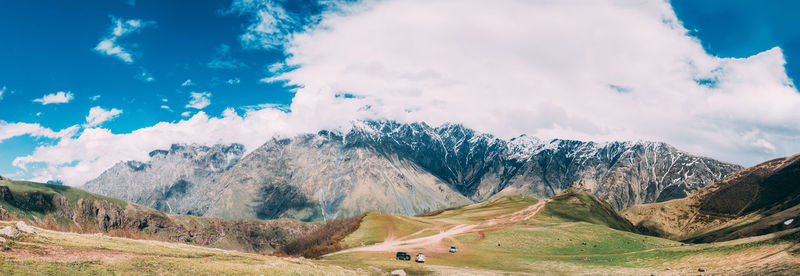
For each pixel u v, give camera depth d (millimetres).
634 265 91375
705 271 70938
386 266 100125
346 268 86000
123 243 69125
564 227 176875
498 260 119938
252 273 58938
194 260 62812
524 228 177750
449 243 153875
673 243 145750
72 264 47312
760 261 65625
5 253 46375
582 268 98312
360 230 187500
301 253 158750
